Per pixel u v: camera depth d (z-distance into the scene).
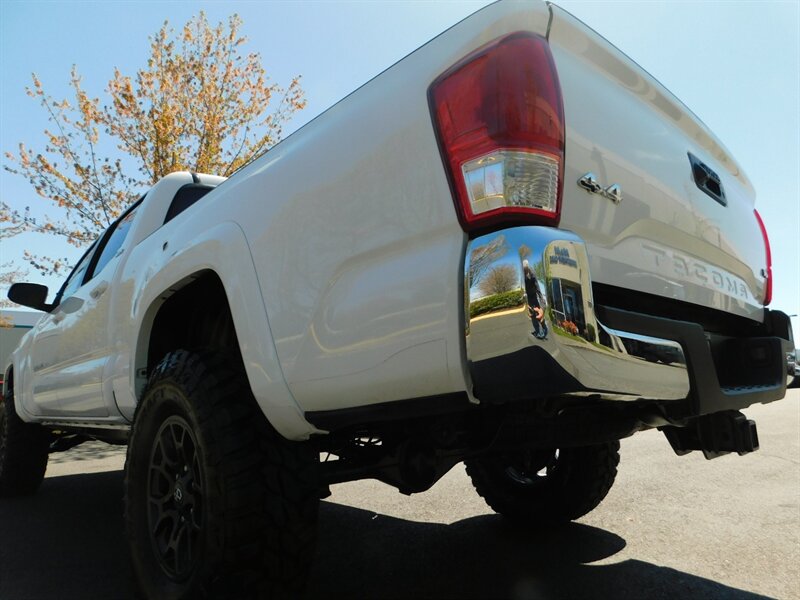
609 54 1.91
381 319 1.56
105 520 4.05
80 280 4.26
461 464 5.68
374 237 1.63
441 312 1.43
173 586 2.04
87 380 3.39
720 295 2.33
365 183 1.69
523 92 1.44
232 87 15.08
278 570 1.86
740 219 2.66
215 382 2.03
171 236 2.64
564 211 1.58
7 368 5.09
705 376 1.84
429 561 2.82
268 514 1.86
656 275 1.94
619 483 4.42
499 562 2.77
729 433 2.10
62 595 2.61
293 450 1.98
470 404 1.44
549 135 1.45
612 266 1.74
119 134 14.10
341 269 1.71
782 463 5.09
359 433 2.12
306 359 1.76
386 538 3.23
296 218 1.88
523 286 1.29
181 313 2.83
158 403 2.26
